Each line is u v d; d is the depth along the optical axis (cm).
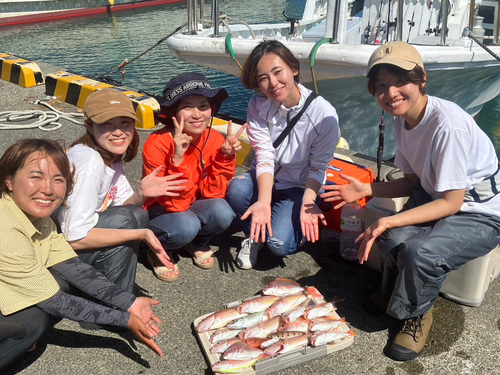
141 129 561
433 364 245
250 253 321
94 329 268
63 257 236
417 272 235
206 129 308
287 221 309
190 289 303
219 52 567
